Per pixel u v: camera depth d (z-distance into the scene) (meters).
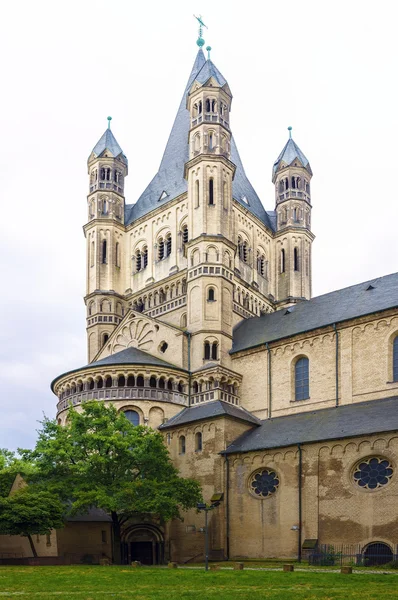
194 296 81.19
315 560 55.00
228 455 67.31
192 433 71.06
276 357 75.56
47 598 31.27
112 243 97.62
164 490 59.19
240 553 63.66
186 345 79.62
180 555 67.12
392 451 56.69
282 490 62.47
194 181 85.69
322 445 60.97
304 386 72.81
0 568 49.53
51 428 63.94
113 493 58.50
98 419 62.94
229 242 83.38
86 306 96.06
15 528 55.59
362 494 57.38
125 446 60.22
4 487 73.50
